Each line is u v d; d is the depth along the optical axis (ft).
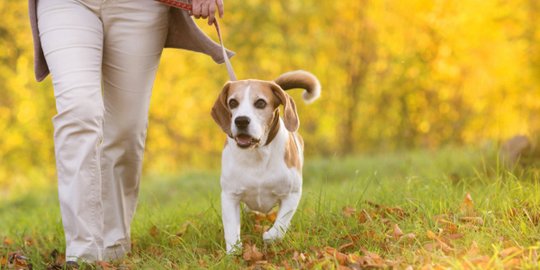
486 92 43.96
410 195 15.94
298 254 12.22
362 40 43.98
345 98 45.09
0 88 47.29
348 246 12.57
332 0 42.98
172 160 49.73
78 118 12.35
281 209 13.65
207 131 49.24
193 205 19.51
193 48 14.42
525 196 14.53
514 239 11.77
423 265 10.77
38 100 46.91
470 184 18.84
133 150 14.10
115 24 13.10
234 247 12.87
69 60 12.49
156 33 13.52
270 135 13.23
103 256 13.02
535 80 40.45
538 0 39.45
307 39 43.80
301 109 45.50
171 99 48.37
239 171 13.33
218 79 45.96
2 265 13.97
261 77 45.52
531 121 41.06
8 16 45.34
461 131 43.88
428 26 42.96
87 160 12.46
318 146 46.29
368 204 15.49
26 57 46.09
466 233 12.21
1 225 20.85
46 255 15.08
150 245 15.15
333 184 23.54
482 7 40.70
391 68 44.32
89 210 12.56
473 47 42.29
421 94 44.34
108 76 13.53
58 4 12.73
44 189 33.04
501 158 21.01
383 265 10.89
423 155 29.60
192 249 13.93
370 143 45.24
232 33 42.86
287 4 43.14
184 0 13.88
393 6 42.86
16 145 47.96
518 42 40.73
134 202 14.79
